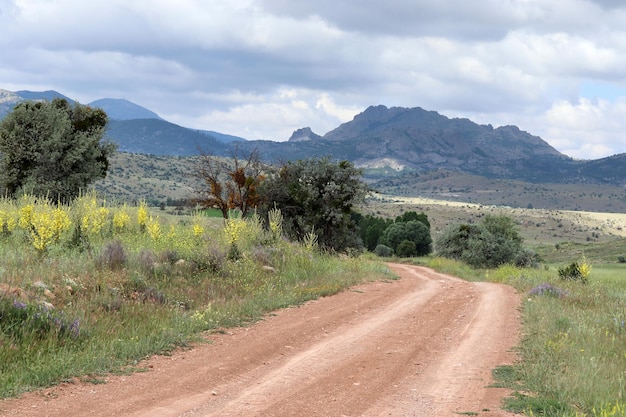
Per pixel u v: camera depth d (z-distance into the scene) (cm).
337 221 4253
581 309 1841
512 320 1566
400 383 910
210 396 803
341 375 947
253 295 1678
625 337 1307
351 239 4497
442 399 822
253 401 782
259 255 2234
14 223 1983
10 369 854
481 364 1049
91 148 4281
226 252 2139
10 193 4022
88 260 1585
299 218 4222
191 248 2028
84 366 899
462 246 6806
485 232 6419
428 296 2073
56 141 4006
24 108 4072
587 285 2761
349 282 2256
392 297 1995
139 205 2695
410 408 775
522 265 6347
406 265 5806
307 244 2928
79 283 1355
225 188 3931
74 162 4122
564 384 867
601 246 17950
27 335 982
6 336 958
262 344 1150
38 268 1405
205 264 1858
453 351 1163
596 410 744
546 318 1507
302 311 1579
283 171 4272
